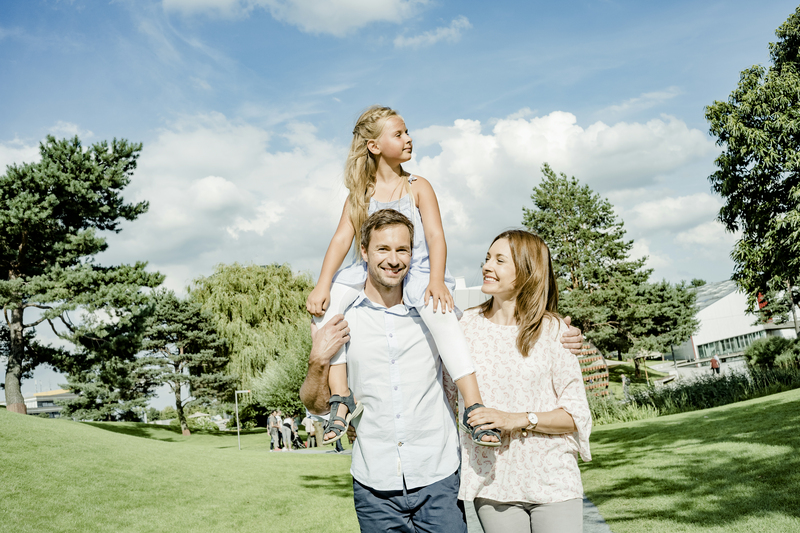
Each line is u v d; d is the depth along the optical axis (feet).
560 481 7.91
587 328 136.67
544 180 144.46
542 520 7.93
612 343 137.90
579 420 7.95
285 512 26.99
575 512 7.90
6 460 31.50
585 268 135.95
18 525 22.13
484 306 9.32
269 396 92.17
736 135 75.20
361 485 8.38
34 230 80.48
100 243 84.99
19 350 86.02
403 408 8.19
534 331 8.38
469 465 8.34
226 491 31.86
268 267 118.73
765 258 75.97
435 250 8.57
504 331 8.67
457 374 8.06
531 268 8.43
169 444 54.85
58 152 84.33
